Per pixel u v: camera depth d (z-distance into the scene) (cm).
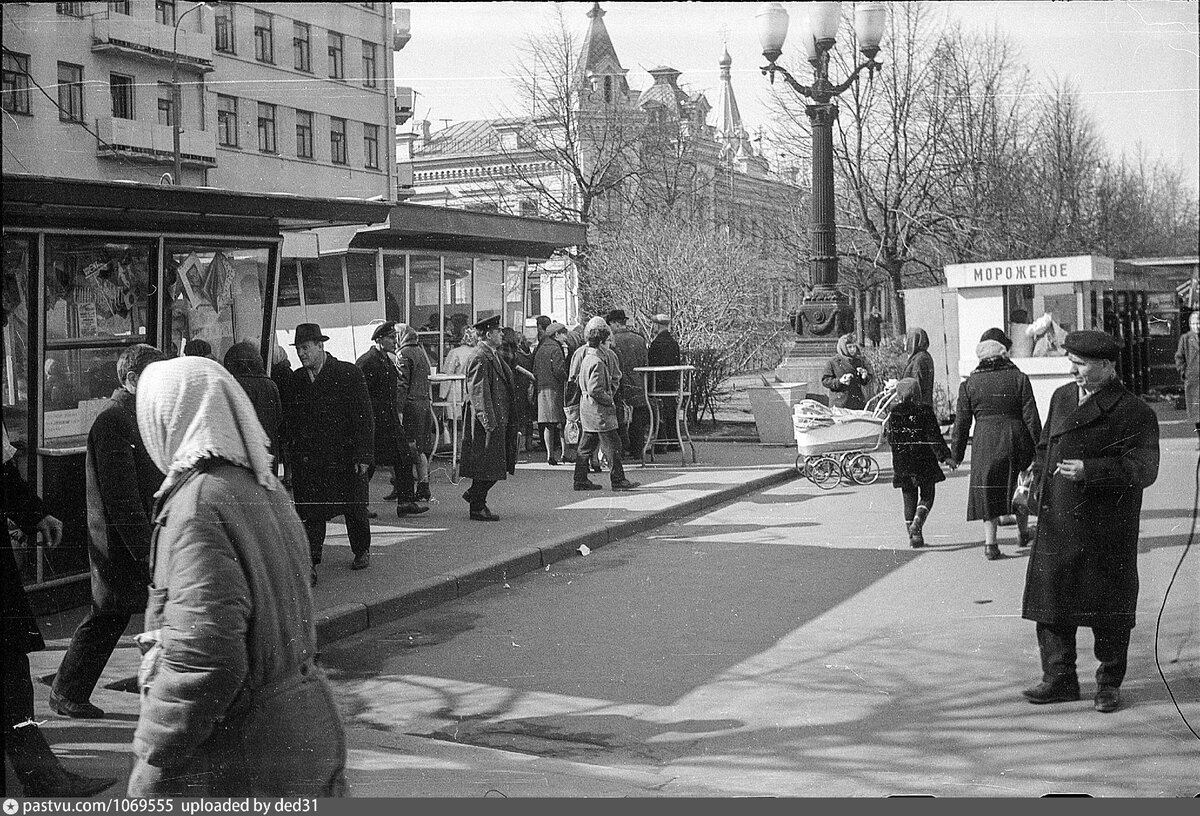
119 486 401
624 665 492
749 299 1512
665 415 1242
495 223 1055
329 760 259
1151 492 613
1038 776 371
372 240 1078
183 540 244
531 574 692
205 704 243
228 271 660
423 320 1221
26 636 357
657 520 860
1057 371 685
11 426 564
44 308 572
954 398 775
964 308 691
